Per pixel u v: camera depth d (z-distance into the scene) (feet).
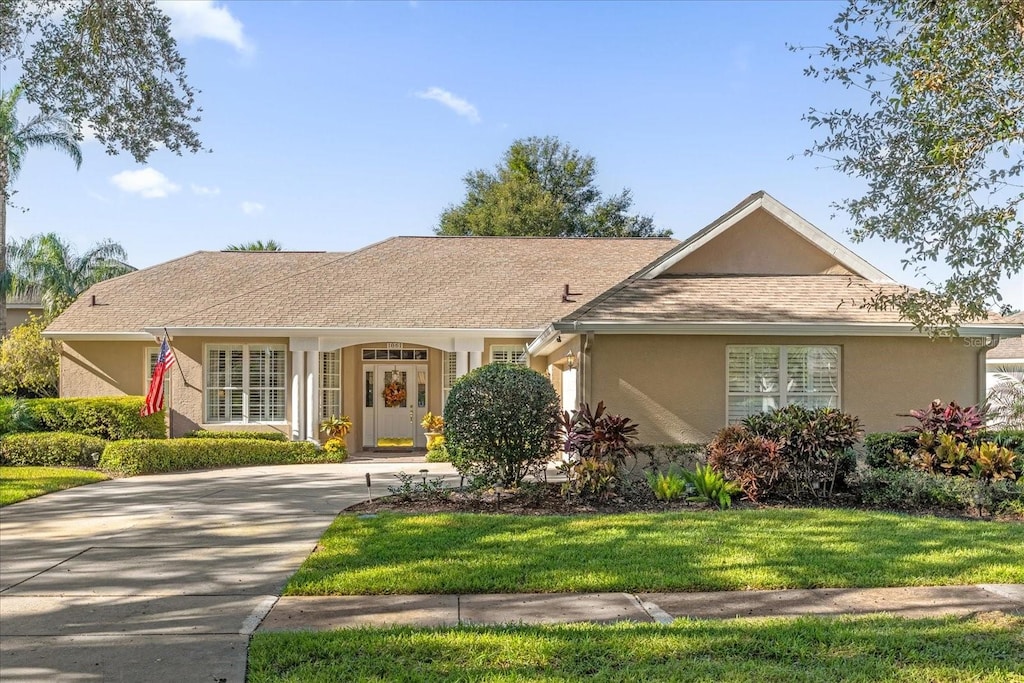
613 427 38.83
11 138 77.51
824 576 23.35
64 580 24.47
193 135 37.73
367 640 18.03
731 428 39.73
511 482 39.24
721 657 16.87
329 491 43.19
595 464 36.83
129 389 70.38
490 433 38.19
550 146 172.14
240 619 20.36
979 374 45.93
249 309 67.62
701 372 45.09
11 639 18.89
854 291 48.57
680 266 51.21
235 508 37.27
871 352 45.60
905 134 28.30
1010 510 34.22
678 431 44.80
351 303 68.90
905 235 28.30
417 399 76.54
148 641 18.66
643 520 31.73
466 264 76.89
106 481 48.80
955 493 35.12
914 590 22.40
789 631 18.34
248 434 65.26
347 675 16.12
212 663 17.15
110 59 35.83
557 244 82.43
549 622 19.86
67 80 35.45
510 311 68.18
